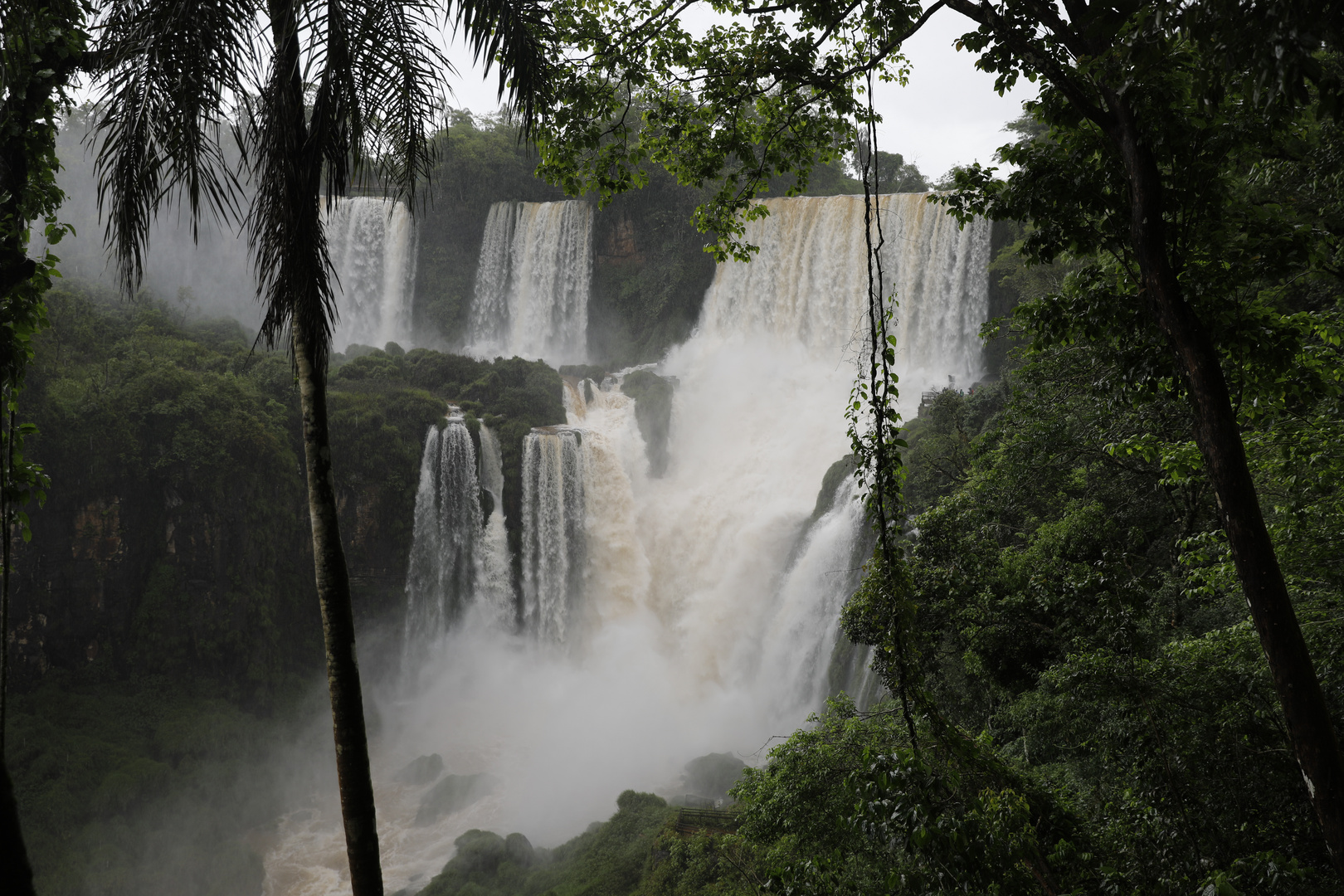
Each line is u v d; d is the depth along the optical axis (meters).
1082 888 7.25
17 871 4.39
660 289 60.56
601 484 46.94
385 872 29.75
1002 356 45.16
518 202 64.69
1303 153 10.17
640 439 50.69
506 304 64.94
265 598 40.97
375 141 5.76
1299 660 5.16
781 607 39.84
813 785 13.23
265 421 41.91
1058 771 13.73
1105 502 19.34
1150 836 8.24
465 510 45.41
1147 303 5.90
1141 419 13.77
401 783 36.22
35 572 36.03
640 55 8.95
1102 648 9.48
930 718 7.11
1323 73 4.21
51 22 5.73
